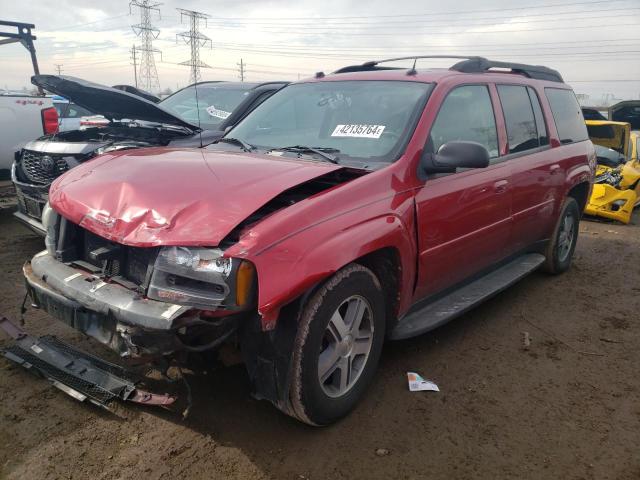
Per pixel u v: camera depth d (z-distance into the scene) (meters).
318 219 2.62
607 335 4.26
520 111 4.58
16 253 5.68
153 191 2.67
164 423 2.87
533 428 2.98
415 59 4.18
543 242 5.24
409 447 2.78
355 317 2.91
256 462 2.61
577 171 5.36
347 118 3.65
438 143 3.51
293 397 2.63
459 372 3.56
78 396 2.97
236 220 2.42
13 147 6.91
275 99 4.29
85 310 2.67
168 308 2.38
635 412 3.18
